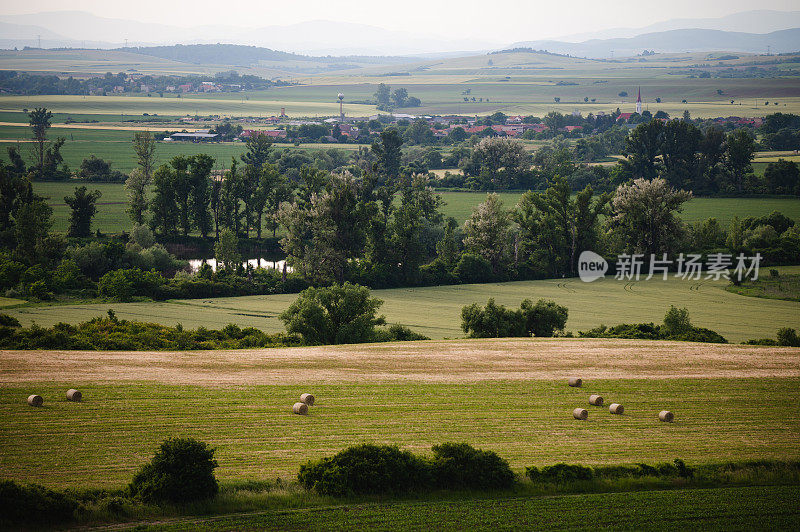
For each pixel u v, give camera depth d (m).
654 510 36.38
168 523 32.75
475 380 59.03
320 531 32.75
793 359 68.62
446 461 38.44
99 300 114.44
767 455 44.03
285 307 114.88
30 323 93.56
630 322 107.06
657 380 60.50
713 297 128.25
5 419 44.91
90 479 36.69
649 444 45.66
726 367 65.12
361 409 50.50
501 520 34.66
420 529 33.34
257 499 35.50
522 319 86.06
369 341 81.62
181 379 55.91
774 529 34.66
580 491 38.88
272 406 50.22
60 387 52.00
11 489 31.66
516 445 44.66
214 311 110.00
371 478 36.81
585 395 55.91
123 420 45.81
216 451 41.44
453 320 107.44
